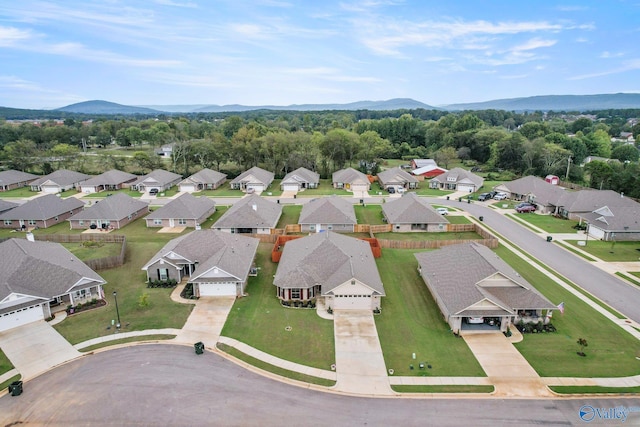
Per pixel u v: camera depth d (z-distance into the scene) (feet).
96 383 87.56
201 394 84.28
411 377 89.97
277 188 310.86
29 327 110.01
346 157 379.35
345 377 90.02
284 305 123.13
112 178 305.12
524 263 153.99
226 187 313.73
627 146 424.05
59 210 218.79
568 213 216.13
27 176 321.93
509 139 382.83
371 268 134.51
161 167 372.58
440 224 195.52
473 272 121.08
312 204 214.28
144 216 229.45
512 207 244.01
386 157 483.10
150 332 107.65
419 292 132.26
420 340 104.63
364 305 120.06
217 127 615.57
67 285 120.57
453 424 76.64
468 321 113.91
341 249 139.33
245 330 108.88
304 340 104.47
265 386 86.99
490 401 82.58
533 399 83.05
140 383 87.45
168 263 137.39
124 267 152.87
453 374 90.89
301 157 362.53
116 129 634.43
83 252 166.09
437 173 342.03
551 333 107.34
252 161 375.66
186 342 103.04
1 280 113.70
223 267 127.24
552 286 133.90
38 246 138.82
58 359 96.12
